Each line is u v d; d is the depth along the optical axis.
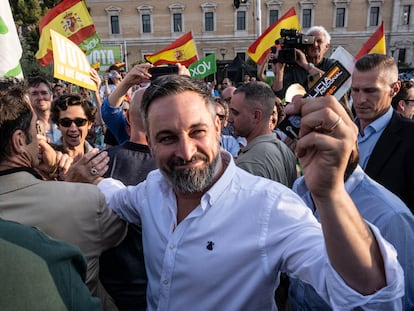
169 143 1.25
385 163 2.38
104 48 8.23
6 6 2.23
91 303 0.92
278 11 45.50
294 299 1.86
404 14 44.25
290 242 1.18
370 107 2.46
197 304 1.29
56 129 4.00
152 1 45.84
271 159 2.34
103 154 1.82
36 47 24.80
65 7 5.76
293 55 3.75
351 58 1.13
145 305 1.79
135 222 1.63
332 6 44.91
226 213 1.28
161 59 7.52
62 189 1.41
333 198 0.85
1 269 0.78
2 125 1.28
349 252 0.87
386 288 0.88
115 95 2.86
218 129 1.35
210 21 46.06
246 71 12.61
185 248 1.30
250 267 1.23
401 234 1.45
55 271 0.85
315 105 0.85
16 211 1.30
